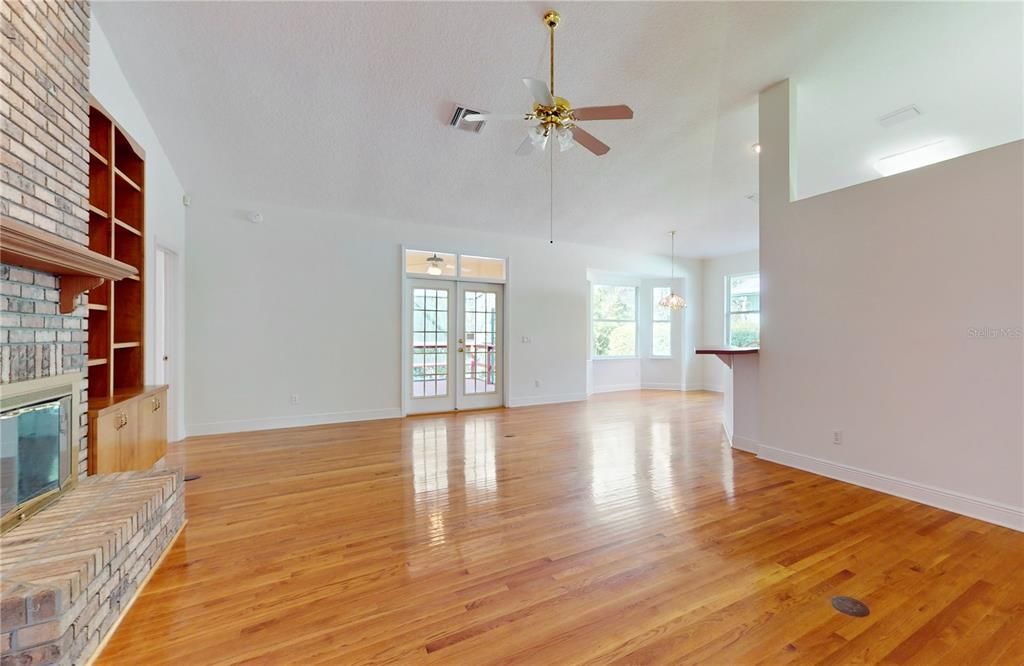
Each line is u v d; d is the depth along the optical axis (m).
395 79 3.38
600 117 2.68
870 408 3.02
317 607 1.74
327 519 2.57
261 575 1.97
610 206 5.82
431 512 2.68
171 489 2.24
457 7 2.79
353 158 4.35
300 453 3.99
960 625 1.61
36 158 1.89
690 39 3.05
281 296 5.00
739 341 8.31
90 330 2.75
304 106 3.62
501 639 1.55
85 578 1.41
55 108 2.03
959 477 2.60
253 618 1.67
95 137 2.78
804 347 3.44
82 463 2.21
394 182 4.82
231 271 4.76
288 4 2.74
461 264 6.25
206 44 2.98
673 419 5.67
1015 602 1.74
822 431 3.32
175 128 3.73
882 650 1.49
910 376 2.82
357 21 2.87
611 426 5.23
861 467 3.08
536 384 6.82
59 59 2.06
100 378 2.75
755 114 3.93
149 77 3.21
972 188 2.54
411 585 1.90
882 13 2.75
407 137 4.11
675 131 4.19
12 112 1.74
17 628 1.24
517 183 5.08
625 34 3.01
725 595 1.81
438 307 6.09
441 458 3.85
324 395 5.24
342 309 5.34
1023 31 2.84
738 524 2.49
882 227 2.95
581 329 7.28
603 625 1.63
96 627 1.48
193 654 1.48
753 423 4.02
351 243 5.40
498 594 1.83
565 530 2.43
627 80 3.45
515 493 3.00
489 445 4.31
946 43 2.97
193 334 4.58
